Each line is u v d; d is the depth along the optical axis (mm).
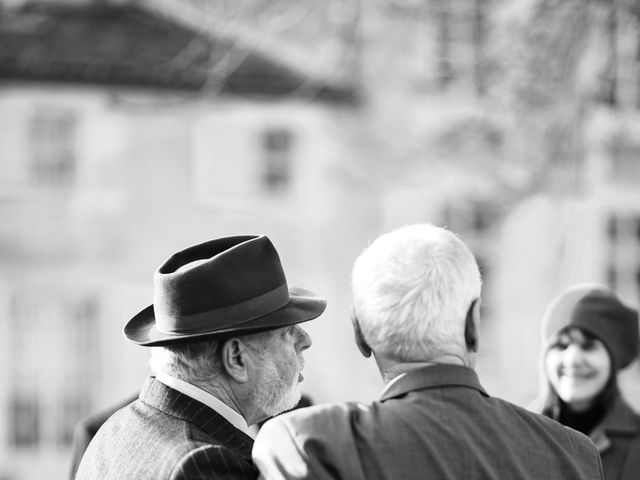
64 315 31328
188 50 31656
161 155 31750
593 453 5266
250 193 32406
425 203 32656
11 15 32062
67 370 31281
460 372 5207
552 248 32875
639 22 30234
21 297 31156
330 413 5129
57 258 31188
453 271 5207
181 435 5527
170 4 32844
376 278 5238
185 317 5742
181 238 31906
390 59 32219
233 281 5785
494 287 33500
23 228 31062
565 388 8328
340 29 32094
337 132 32312
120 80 30859
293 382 5965
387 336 5207
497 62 31781
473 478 4957
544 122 31578
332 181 32438
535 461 5113
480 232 33312
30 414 31125
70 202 31328
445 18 32156
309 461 4926
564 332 8359
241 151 32281
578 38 30625
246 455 5641
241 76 31547
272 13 31906
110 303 31391
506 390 33188
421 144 32219
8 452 31094
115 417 5930
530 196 32406
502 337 33531
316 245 32500
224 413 5746
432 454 4953
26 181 31359
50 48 31094
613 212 33906
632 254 34156
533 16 31031
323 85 31938
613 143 31938
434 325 5160
